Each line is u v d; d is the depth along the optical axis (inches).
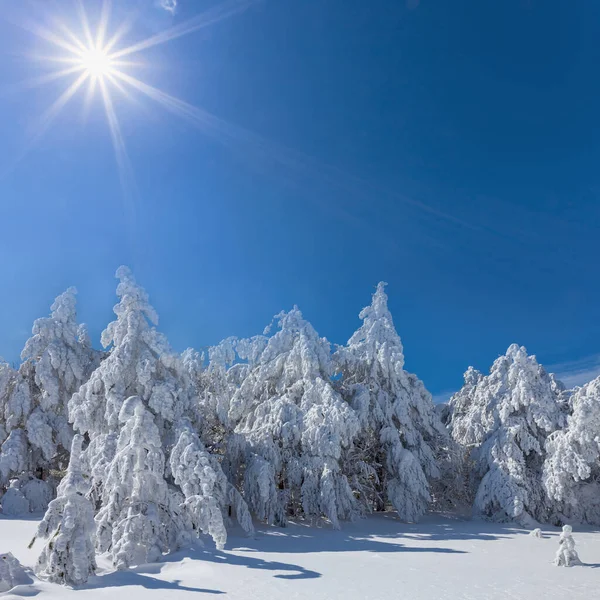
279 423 1019.9
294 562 606.5
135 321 868.0
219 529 617.6
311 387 1096.2
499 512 1069.8
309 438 976.9
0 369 1194.0
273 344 1227.9
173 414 824.9
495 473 1106.1
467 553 708.0
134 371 855.7
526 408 1198.3
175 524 657.0
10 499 995.3
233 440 977.5
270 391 1205.1
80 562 476.1
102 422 857.5
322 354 1182.9
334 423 989.2
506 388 1259.2
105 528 619.5
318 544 763.4
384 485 1159.0
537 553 719.1
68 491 506.9
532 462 1178.0
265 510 893.2
